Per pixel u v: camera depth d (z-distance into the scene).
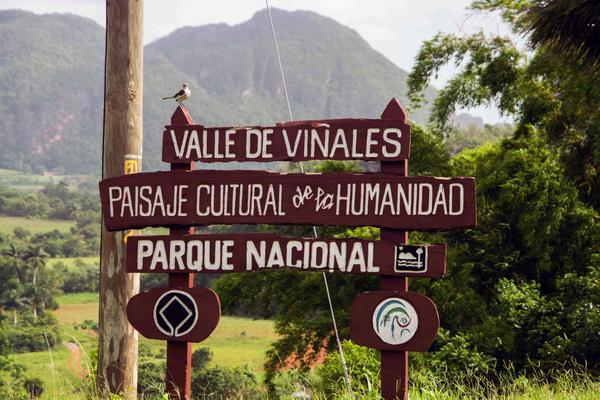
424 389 6.51
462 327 14.23
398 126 5.58
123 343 6.38
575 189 15.12
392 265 5.50
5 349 60.84
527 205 15.14
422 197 5.49
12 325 80.12
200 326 5.84
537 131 16.34
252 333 67.75
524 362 12.12
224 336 66.44
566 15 8.89
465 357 11.51
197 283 46.78
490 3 17.31
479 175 16.47
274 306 19.31
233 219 5.78
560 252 15.17
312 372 16.42
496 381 11.90
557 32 9.17
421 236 16.22
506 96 17.20
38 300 94.75
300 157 5.72
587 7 8.75
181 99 5.95
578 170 15.98
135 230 6.43
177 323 5.86
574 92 14.55
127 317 6.03
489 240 15.34
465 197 5.43
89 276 114.06
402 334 5.44
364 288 16.95
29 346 66.62
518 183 15.00
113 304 6.39
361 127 5.63
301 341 17.19
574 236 15.01
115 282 6.39
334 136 5.67
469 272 15.13
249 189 5.77
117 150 6.43
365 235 16.33
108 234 6.41
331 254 5.60
